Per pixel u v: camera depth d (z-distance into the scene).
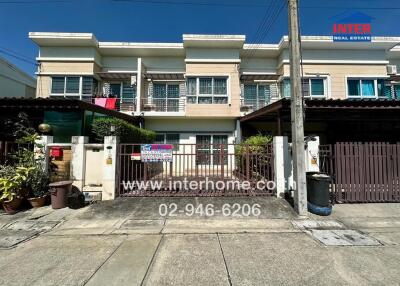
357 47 13.84
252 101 14.34
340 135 12.20
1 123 8.46
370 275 3.12
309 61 13.81
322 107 7.41
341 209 6.00
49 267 3.35
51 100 7.21
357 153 6.52
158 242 4.23
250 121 12.84
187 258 3.60
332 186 6.41
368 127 12.06
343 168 6.47
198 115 13.03
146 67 14.39
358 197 6.42
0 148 6.62
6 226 5.06
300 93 5.89
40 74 13.28
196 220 5.37
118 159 6.93
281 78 13.74
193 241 4.27
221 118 13.44
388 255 3.71
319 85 13.91
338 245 4.09
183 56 14.52
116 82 14.41
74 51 13.36
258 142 8.45
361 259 3.57
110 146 6.77
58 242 4.25
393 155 6.52
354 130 12.07
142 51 14.05
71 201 6.05
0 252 3.87
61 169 7.04
